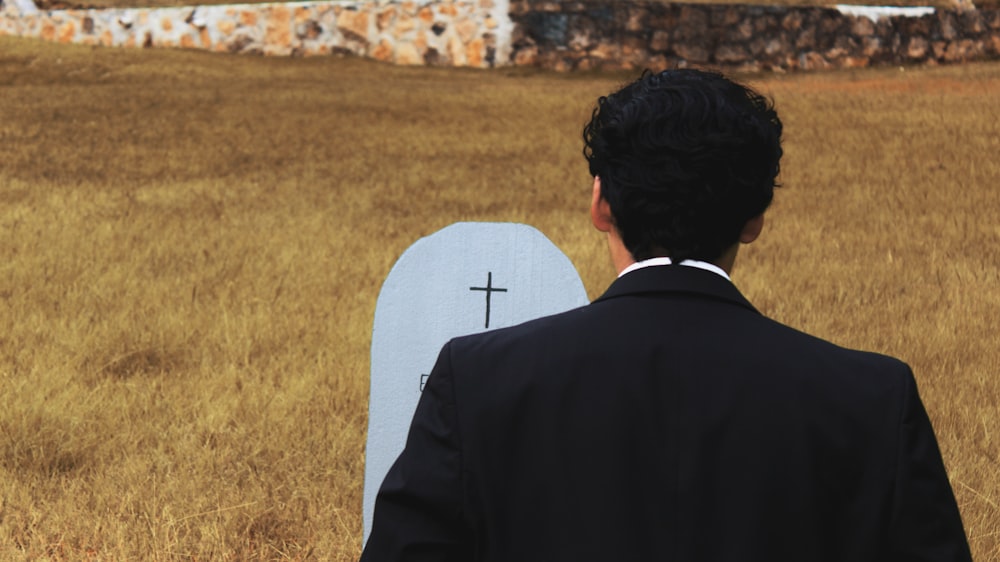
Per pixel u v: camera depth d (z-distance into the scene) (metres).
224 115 17.39
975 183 12.13
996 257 8.62
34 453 4.58
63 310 6.82
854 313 6.84
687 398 1.33
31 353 5.96
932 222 10.05
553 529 1.31
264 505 4.21
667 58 26.62
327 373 5.65
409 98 19.56
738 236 1.44
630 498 1.30
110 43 28.75
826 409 1.31
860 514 1.29
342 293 7.32
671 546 1.28
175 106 18.28
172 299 7.17
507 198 11.33
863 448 1.30
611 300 1.42
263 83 22.23
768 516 1.27
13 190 11.18
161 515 4.09
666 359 1.35
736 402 1.31
